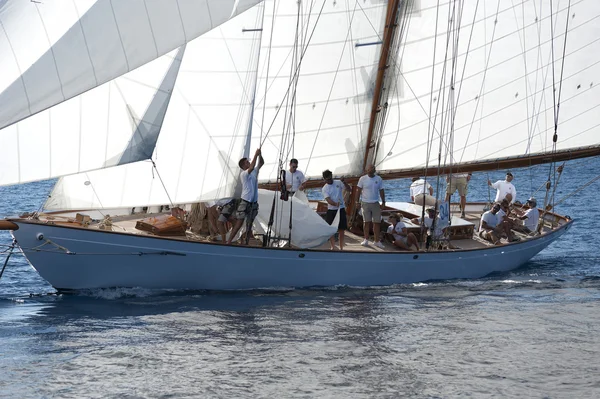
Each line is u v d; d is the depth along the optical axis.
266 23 59.44
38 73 44.28
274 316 46.41
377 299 51.66
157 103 48.91
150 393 33.97
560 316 47.75
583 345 41.44
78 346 40.16
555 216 73.88
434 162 65.69
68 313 46.72
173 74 49.44
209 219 53.28
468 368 37.53
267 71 59.81
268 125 60.31
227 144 51.94
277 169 60.44
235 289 52.62
